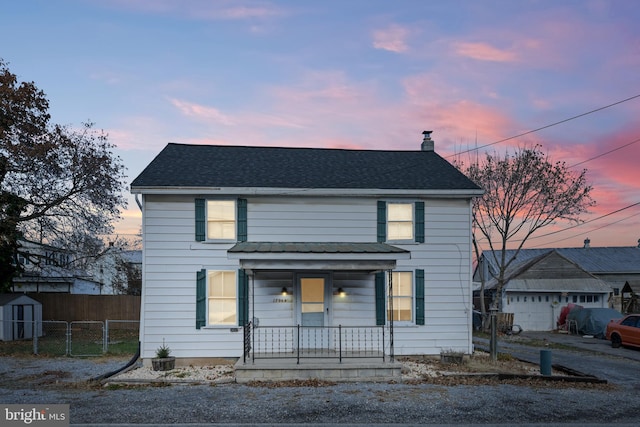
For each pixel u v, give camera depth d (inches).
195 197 625.0
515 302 1226.6
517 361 657.0
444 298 652.1
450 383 502.9
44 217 948.0
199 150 761.6
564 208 1161.4
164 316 608.4
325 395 443.5
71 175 937.5
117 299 1091.9
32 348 773.3
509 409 404.8
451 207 666.2
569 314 1167.0
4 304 862.5
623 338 866.8
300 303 614.2
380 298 631.8
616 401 443.8
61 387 480.4
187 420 363.3
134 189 600.7
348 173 698.8
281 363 523.2
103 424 350.3
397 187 650.2
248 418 369.4
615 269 1528.1
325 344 610.2
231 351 611.2
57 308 1083.9
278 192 627.8
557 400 440.1
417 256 653.3
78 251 1028.5
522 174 1181.1
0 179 893.8
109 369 585.9
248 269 560.1
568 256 1600.6
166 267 613.3
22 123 872.3
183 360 605.0
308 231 641.6
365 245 613.3
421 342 642.2
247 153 768.3
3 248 940.0
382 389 469.7
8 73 853.2
